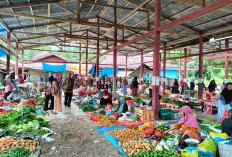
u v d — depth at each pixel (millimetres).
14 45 17406
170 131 4832
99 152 3859
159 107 7551
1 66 20516
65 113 7641
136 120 6559
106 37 18328
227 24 10320
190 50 20359
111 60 27516
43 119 6266
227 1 4250
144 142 3982
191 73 33469
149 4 9680
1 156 3059
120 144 4129
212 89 12453
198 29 11766
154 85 6797
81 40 20281
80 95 12594
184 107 4035
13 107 8180
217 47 17016
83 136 4832
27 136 4387
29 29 12656
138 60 27484
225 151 3057
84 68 26531
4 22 10203
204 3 7887
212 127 5395
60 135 4863
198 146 3363
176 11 9852
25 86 11312
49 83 7988
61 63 23250
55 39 18766
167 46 17219
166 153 3156
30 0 7668
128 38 16859
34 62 21781
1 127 5098
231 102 5859
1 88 12648
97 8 11656
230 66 29109
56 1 8172
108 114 7207
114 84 11406
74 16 11656
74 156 3660
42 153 3738
